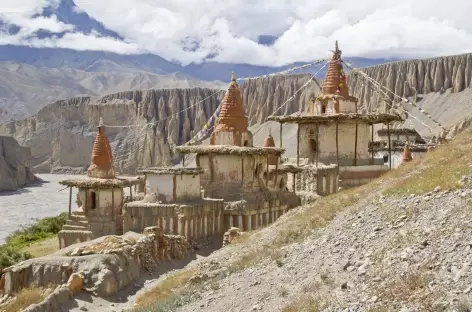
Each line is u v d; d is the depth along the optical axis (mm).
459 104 154875
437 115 154750
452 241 16938
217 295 21016
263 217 45062
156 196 41688
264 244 26094
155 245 34812
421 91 172125
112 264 29953
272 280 20484
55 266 29938
